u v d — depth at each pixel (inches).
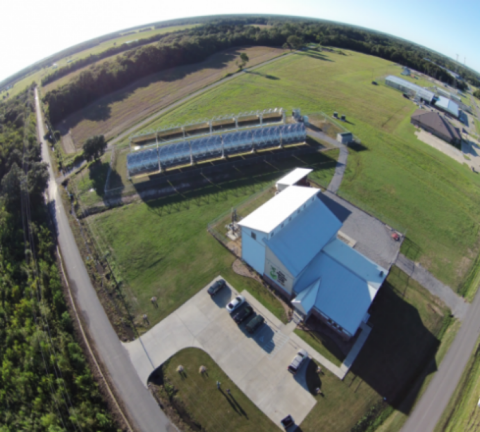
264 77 4596.5
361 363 1387.8
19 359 1364.4
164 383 1316.4
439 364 1418.6
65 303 1648.6
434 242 2063.2
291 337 1470.2
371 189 2468.0
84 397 1237.7
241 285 1702.8
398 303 1656.0
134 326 1530.5
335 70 5068.9
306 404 1253.7
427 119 3526.1
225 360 1387.8
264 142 2839.6
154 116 3619.6
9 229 2059.5
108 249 1946.4
